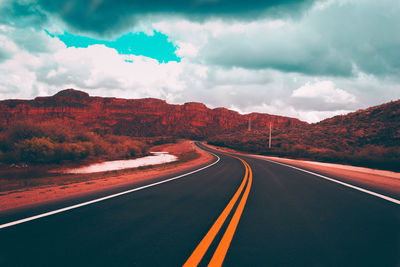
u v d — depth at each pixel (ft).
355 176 33.42
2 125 94.68
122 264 7.14
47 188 23.00
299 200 16.93
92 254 7.85
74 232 10.00
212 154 140.46
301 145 118.93
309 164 62.08
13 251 8.02
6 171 64.28
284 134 196.75
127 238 9.34
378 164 49.60
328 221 11.76
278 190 21.38
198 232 10.06
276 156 120.67
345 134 132.67
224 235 9.68
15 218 12.09
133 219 12.00
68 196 18.34
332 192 20.31
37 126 92.12
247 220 11.88
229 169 46.83
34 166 74.18
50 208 14.30
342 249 8.34
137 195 18.71
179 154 175.11
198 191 20.72
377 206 15.07
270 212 13.51
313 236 9.63
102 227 10.69
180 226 10.87
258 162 72.54
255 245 8.64
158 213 13.23
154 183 26.05
